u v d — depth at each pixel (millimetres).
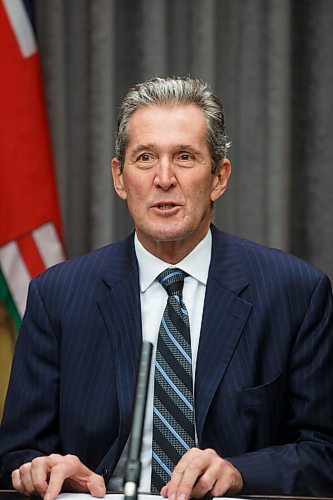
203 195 3455
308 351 3510
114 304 3555
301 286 3596
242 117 6387
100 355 3500
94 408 3428
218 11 6387
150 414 3352
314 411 3447
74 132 6352
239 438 3354
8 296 5516
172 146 3398
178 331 3455
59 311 3605
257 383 3438
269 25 6270
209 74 6285
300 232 6418
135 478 2301
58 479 2896
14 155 5531
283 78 6238
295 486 3186
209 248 3648
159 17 6305
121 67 6367
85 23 6320
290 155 6316
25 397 3555
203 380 3393
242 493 3129
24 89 5559
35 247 5527
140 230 3520
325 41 6363
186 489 2820
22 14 5586
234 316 3500
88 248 6359
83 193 6363
